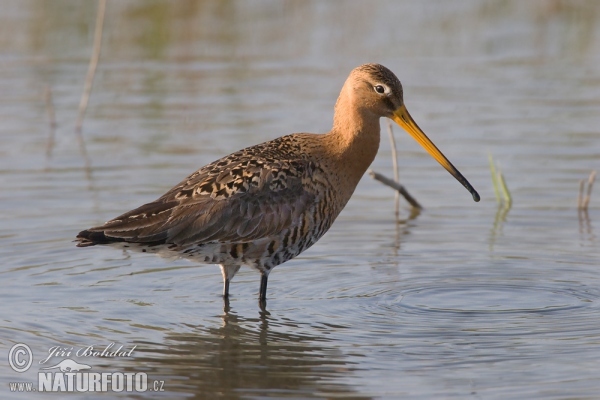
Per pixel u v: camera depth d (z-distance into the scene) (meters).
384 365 10.68
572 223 15.63
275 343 11.37
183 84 22.73
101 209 15.88
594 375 10.26
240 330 11.77
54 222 15.41
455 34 25.89
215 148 18.67
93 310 12.39
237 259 12.39
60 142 19.33
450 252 14.58
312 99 21.36
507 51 24.84
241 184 12.12
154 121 20.38
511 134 19.31
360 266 14.11
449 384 10.13
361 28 26.30
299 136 13.01
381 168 18.27
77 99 21.83
